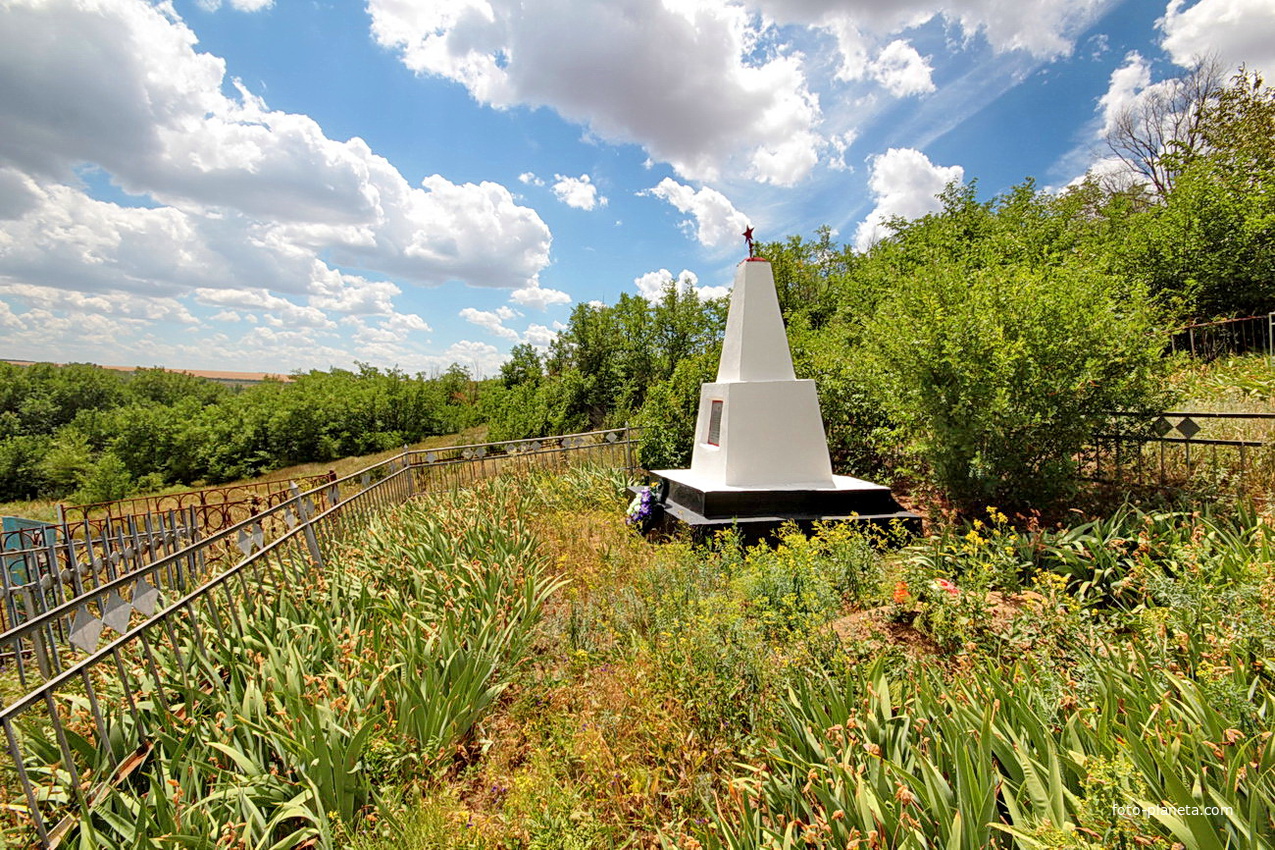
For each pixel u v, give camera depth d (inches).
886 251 767.7
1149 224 492.7
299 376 1711.4
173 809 98.7
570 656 166.2
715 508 263.3
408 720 124.3
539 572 223.6
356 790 113.9
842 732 99.7
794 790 95.1
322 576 187.8
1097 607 159.3
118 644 108.4
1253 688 96.1
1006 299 225.8
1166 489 214.2
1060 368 216.4
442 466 400.2
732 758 118.8
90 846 88.2
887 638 153.6
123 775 104.7
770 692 130.0
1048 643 131.0
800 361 408.8
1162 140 933.2
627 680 147.0
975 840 76.6
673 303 816.9
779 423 280.8
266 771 113.7
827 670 134.6
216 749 114.7
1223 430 245.6
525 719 143.5
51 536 218.7
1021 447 222.1
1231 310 446.9
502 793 119.5
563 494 369.7
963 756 84.5
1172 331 231.6
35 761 107.4
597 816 108.3
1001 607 159.2
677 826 103.7
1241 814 72.4
